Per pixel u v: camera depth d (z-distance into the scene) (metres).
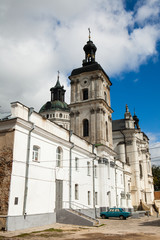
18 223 17.86
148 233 17.11
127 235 16.08
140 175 56.19
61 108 75.12
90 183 31.86
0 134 19.53
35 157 21.50
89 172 32.31
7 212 17.20
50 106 76.25
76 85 42.09
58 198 24.62
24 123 20.02
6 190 17.80
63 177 25.28
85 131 39.12
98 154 35.88
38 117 22.41
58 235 15.85
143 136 64.44
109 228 20.48
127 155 53.09
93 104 39.16
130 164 52.31
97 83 40.16
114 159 41.28
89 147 33.34
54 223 22.28
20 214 18.36
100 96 39.22
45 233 16.59
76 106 40.62
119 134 55.06
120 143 54.09
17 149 19.03
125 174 47.44
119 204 40.84
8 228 16.84
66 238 14.62
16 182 18.44
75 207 26.75
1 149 19.06
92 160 33.47
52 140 24.17
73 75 42.50
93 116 38.53
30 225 19.08
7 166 18.41
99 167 35.25
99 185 34.47
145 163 58.19
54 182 23.47
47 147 23.17
